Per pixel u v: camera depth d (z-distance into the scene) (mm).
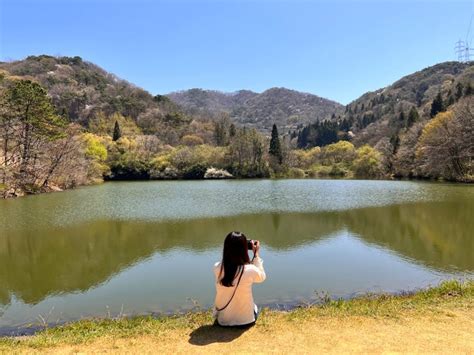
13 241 18406
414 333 5781
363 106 173125
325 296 9805
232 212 27219
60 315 9555
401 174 70938
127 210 28625
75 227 21766
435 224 21469
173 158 83062
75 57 164625
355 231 20062
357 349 5199
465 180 53219
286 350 5176
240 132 97125
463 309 6934
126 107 132375
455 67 172125
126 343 5738
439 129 58219
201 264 14172
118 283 12078
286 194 41062
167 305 10062
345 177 83625
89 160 66312
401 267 13297
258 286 11297
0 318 9375
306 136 149875
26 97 44250
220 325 6016
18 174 43625
